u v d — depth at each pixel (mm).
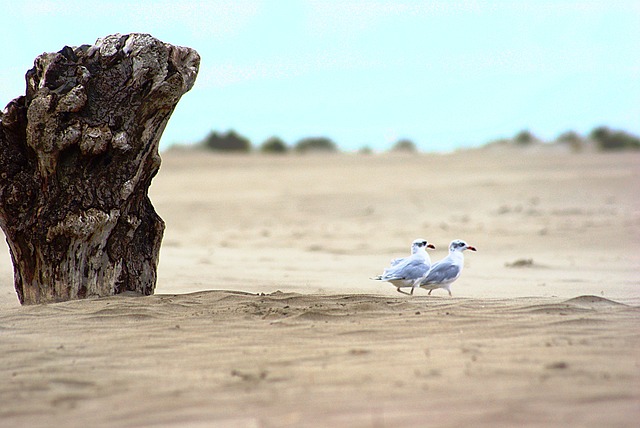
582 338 10062
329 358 9383
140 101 14047
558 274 21219
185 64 14398
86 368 9336
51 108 13625
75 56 14422
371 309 12609
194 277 19938
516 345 9734
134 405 7789
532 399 7367
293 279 19688
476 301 13492
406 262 15703
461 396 7555
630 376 8125
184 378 8742
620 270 22094
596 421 6648
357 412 7184
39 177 14000
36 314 12688
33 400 8148
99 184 14047
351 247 29953
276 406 7516
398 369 8703
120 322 11922
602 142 93875
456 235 32688
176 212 42875
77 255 14008
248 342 10414
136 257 14609
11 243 14203
